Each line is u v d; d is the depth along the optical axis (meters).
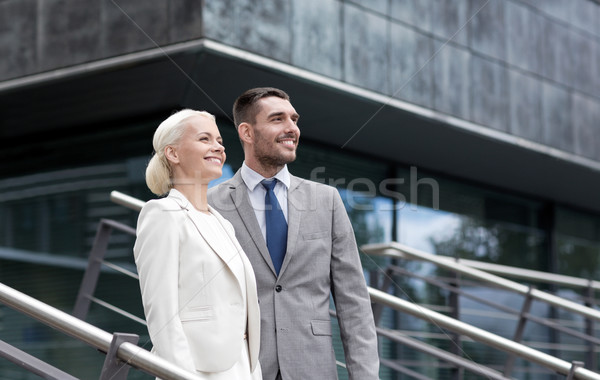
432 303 7.62
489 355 7.82
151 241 2.03
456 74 6.77
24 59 5.82
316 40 5.77
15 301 1.99
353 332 2.29
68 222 6.62
